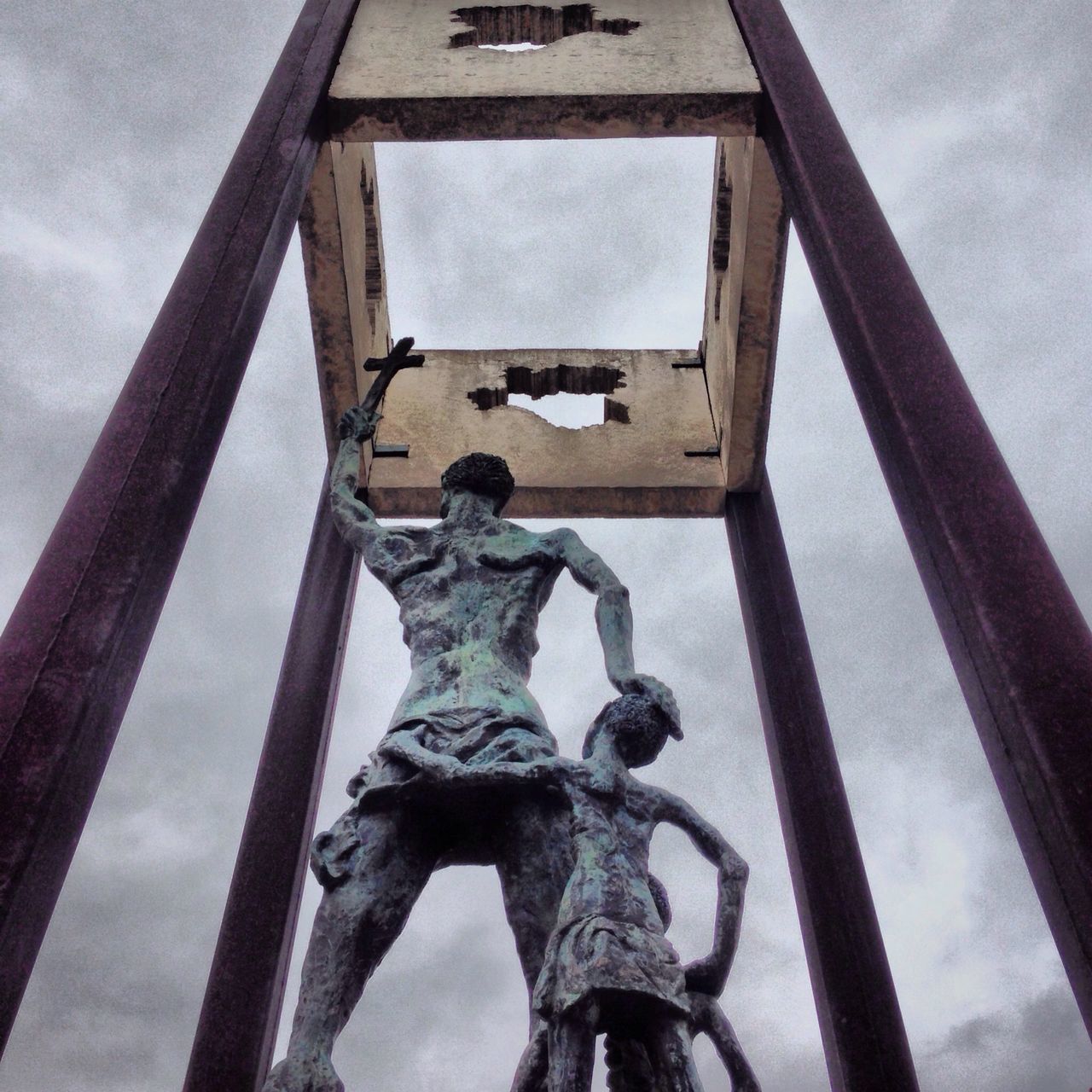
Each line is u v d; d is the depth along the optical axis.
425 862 6.70
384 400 15.69
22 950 5.48
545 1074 5.68
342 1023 6.23
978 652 6.61
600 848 5.98
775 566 13.65
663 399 16.06
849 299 8.73
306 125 10.77
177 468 7.59
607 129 11.57
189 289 8.79
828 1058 10.01
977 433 7.66
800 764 11.61
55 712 6.15
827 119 10.58
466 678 7.06
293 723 11.18
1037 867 5.95
